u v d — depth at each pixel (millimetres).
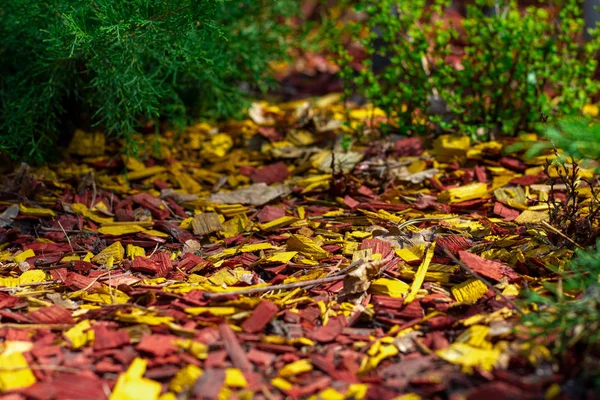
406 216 1699
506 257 1546
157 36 1720
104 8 1680
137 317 1426
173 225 1712
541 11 1950
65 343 1398
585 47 1938
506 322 1402
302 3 2645
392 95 1978
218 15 1961
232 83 2160
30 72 1856
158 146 1933
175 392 1325
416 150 1915
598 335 1334
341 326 1431
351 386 1332
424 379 1330
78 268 1574
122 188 1838
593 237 1532
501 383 1319
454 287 1489
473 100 1960
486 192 1761
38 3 1781
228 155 1982
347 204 1751
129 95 1781
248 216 1741
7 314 1445
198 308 1438
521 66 1908
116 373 1354
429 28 1984
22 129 1837
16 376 1341
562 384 1317
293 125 2078
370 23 1989
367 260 1534
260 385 1333
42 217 1726
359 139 1979
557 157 1535
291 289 1498
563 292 1454
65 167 1903
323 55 2916
